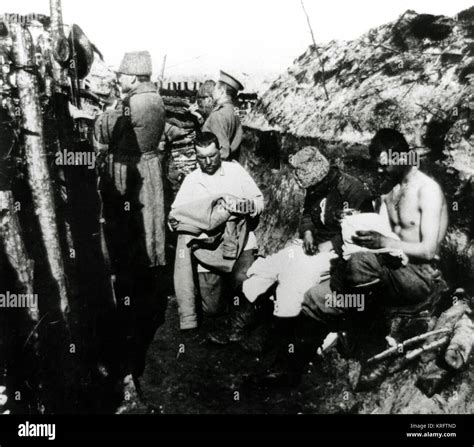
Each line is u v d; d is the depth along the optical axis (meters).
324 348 2.70
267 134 3.48
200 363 2.90
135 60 3.12
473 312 2.61
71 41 2.98
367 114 2.97
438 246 2.60
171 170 3.42
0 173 2.58
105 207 3.17
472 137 2.64
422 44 3.14
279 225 3.22
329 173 2.71
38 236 2.71
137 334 3.04
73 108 3.01
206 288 2.96
